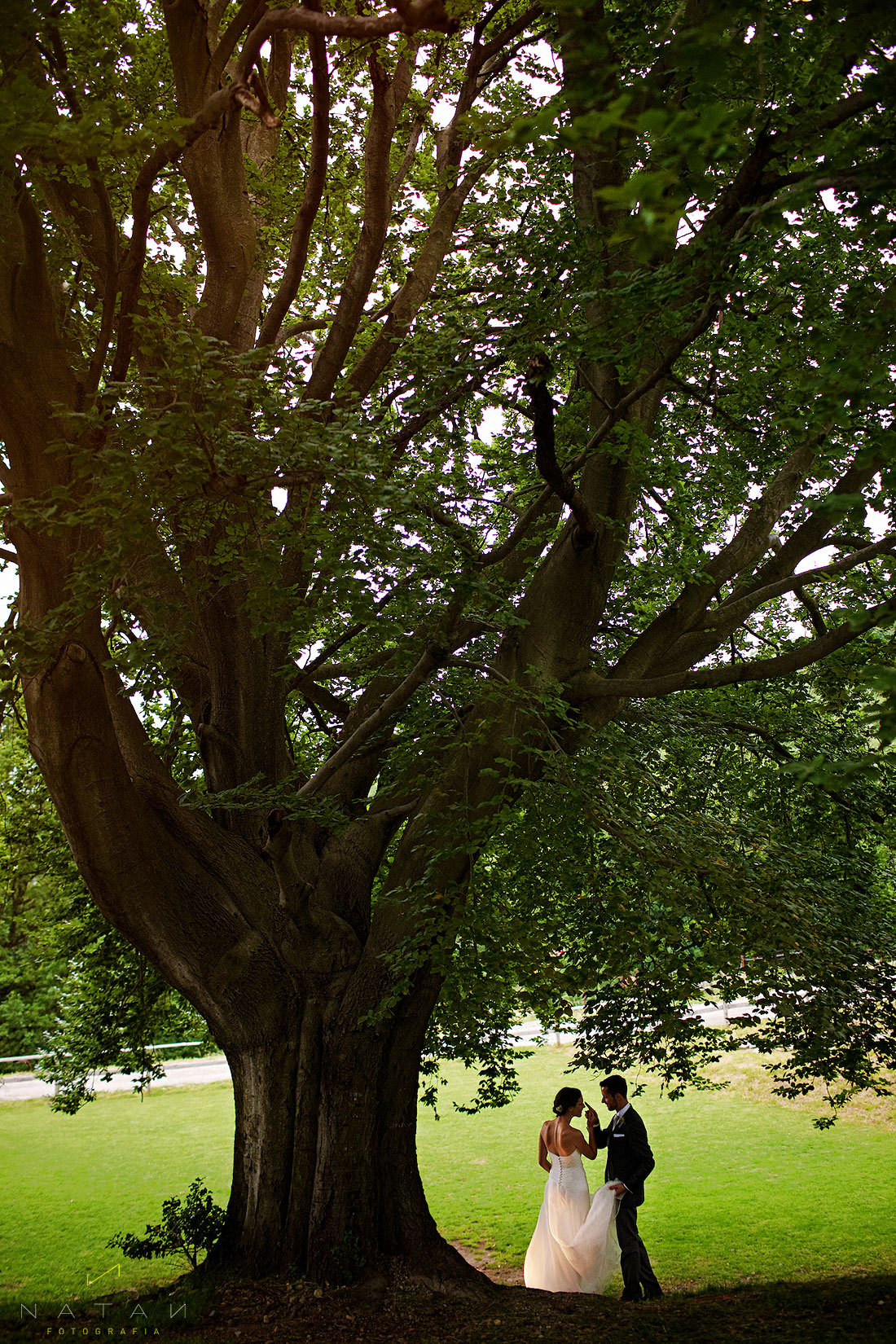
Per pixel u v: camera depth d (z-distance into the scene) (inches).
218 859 319.3
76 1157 642.2
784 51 217.9
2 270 243.1
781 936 283.7
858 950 315.3
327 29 201.5
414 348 285.3
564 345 256.8
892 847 423.5
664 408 377.1
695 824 315.9
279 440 219.3
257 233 384.2
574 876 331.6
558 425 335.6
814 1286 294.0
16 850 459.8
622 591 406.0
